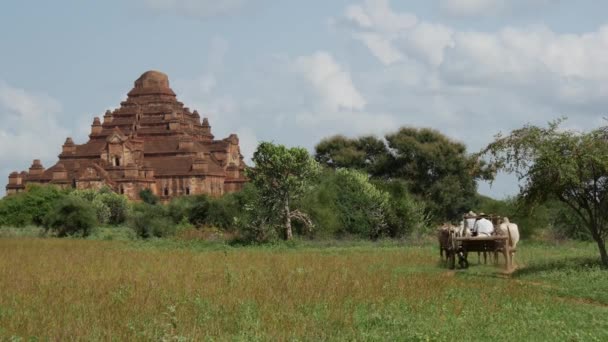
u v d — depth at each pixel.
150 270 33.88
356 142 122.06
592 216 33.47
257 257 43.88
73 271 33.53
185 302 21.98
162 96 175.38
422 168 113.38
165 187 156.75
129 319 19.30
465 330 18.20
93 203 97.75
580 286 27.00
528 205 34.41
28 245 58.62
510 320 19.53
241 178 163.62
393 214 70.25
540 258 40.22
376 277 29.38
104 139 166.00
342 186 70.56
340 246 60.06
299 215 65.50
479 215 34.50
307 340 17.17
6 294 24.45
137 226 78.44
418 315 20.20
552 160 32.09
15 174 162.50
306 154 64.81
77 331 17.62
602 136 32.56
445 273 32.78
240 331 17.83
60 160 163.88
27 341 17.14
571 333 17.66
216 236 69.88
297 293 23.77
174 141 163.75
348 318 19.45
